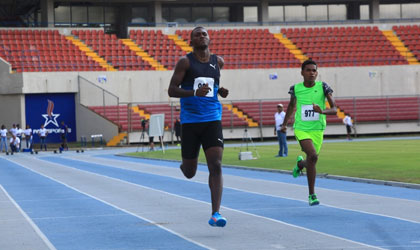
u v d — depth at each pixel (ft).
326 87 42.14
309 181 41.50
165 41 200.75
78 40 195.21
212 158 31.65
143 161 108.78
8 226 37.76
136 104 182.19
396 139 160.76
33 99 175.42
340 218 37.37
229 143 167.22
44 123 176.35
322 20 226.17
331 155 101.09
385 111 186.91
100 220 39.17
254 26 209.46
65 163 108.99
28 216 42.14
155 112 179.93
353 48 204.33
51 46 190.49
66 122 178.81
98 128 174.29
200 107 31.71
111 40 197.16
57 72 176.35
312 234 31.89
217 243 30.04
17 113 174.50
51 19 202.49
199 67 31.83
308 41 206.49
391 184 57.26
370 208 41.75
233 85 188.03
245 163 91.25
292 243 29.50
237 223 36.45
